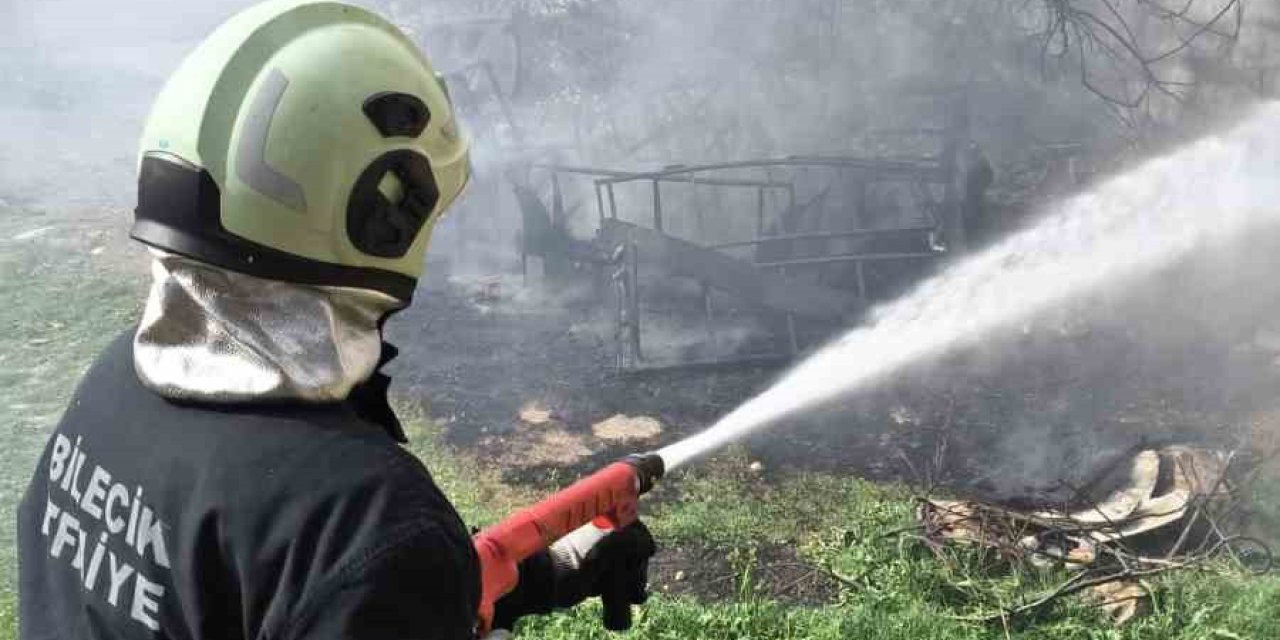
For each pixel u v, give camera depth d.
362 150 1.47
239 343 1.46
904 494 5.99
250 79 1.48
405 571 1.35
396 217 1.51
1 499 5.77
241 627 1.43
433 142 1.56
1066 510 5.50
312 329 1.48
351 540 1.35
